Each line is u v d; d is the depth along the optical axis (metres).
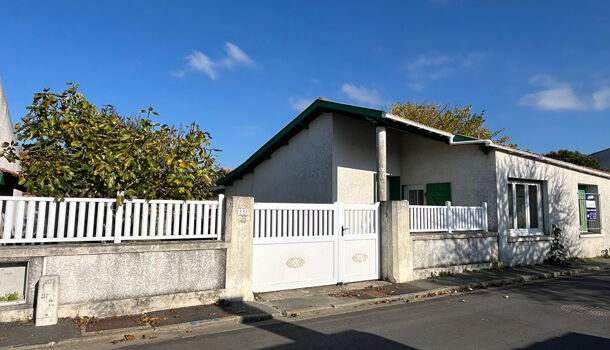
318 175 12.41
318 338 5.40
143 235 6.49
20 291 5.80
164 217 6.79
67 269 5.81
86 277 5.92
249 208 7.32
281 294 7.76
